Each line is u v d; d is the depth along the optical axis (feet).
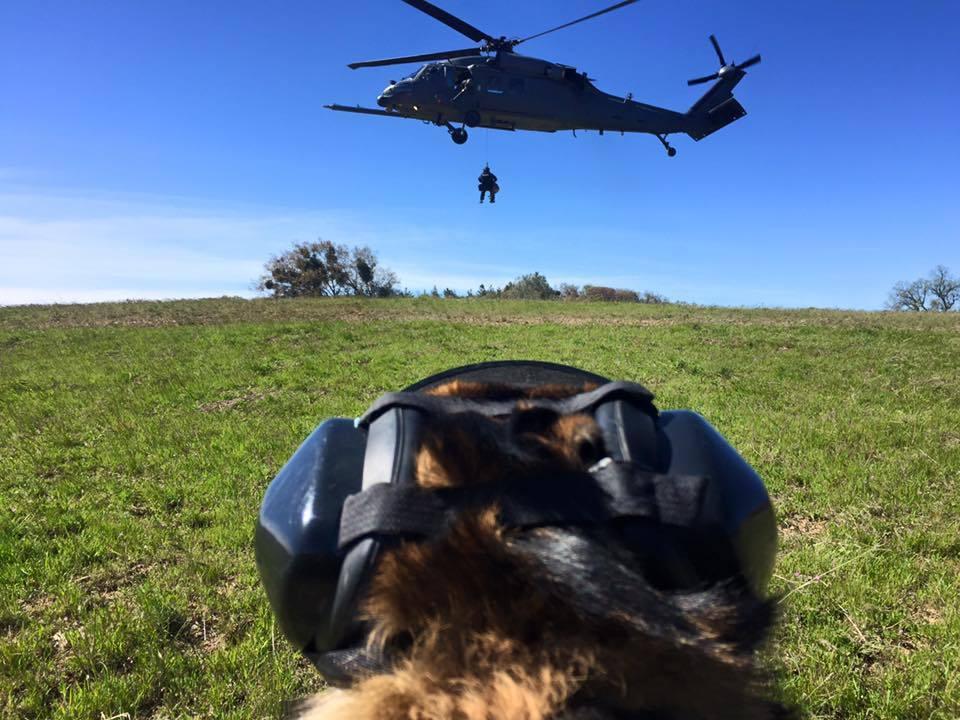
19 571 15.69
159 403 33.86
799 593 13.41
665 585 3.98
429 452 4.06
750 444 23.99
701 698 3.41
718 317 72.23
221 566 15.70
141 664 12.10
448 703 3.05
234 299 93.04
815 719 10.19
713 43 82.07
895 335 54.70
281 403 33.12
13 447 26.73
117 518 19.06
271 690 11.10
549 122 69.36
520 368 6.46
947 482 20.29
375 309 80.48
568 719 2.96
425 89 64.18
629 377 38.70
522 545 3.48
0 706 11.25
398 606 3.49
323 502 4.49
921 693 10.68
